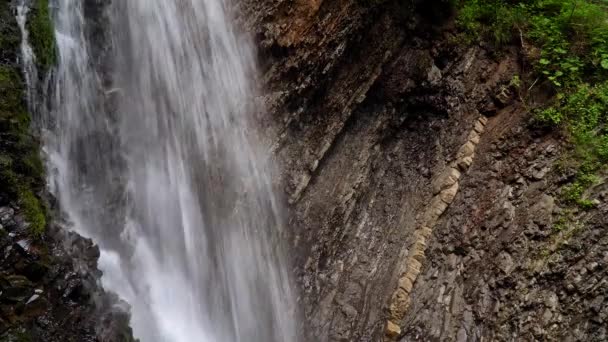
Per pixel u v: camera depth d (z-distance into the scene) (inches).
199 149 240.2
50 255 140.0
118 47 211.3
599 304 224.5
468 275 261.4
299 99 272.4
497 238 264.2
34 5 173.2
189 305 212.7
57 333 132.3
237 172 251.6
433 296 260.5
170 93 231.6
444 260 270.7
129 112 211.5
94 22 202.1
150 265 203.6
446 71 320.2
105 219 188.2
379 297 263.3
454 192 288.2
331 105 287.1
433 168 303.4
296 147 273.7
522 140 288.0
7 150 143.8
